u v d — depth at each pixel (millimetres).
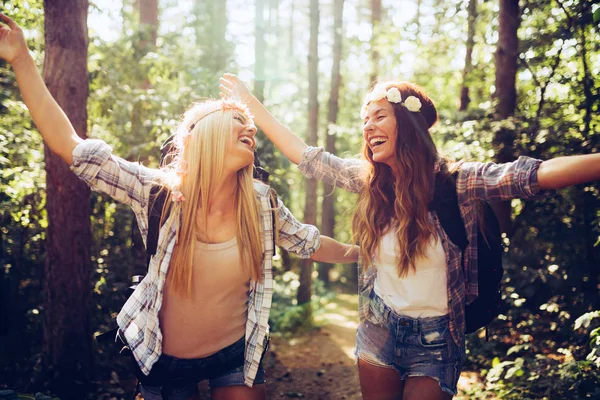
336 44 12719
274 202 2176
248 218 2035
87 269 4434
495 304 2379
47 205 4301
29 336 5125
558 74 6629
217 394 2162
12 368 4680
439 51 9898
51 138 1964
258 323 2072
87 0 4211
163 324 2059
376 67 13023
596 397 3420
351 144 13789
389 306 2365
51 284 4336
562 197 5691
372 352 2430
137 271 5715
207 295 2020
